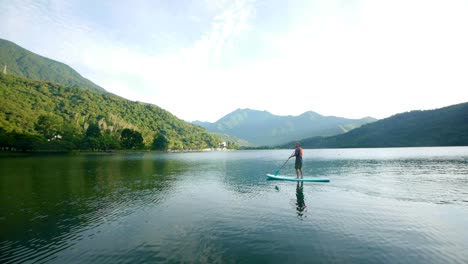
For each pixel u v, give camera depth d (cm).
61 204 1734
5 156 9444
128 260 896
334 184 2430
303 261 865
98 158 8494
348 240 1041
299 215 1401
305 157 8600
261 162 6372
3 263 889
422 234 1098
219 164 5716
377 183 2455
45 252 978
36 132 15350
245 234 1126
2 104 18000
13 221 1372
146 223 1305
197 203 1722
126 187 2405
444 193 1944
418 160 5619
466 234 1091
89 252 970
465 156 6794
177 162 6538
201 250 968
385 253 920
